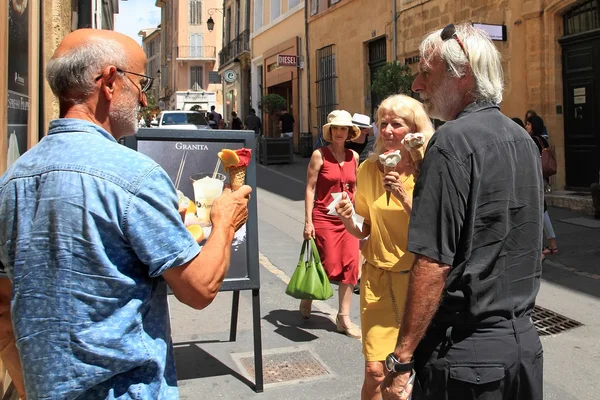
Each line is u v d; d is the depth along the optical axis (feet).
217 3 191.11
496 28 35.91
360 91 57.00
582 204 30.78
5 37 9.66
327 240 14.93
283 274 21.44
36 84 12.99
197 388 12.10
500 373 6.06
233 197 6.39
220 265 5.71
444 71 6.54
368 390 9.49
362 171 10.11
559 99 33.86
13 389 10.20
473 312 6.10
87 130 5.41
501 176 6.11
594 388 12.57
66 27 17.54
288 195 41.88
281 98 69.62
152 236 5.12
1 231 5.26
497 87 6.50
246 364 13.37
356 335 15.10
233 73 96.73
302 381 12.50
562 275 20.89
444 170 6.05
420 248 6.07
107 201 5.05
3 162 9.52
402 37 48.73
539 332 15.79
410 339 6.15
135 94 5.84
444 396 6.22
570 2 32.09
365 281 9.82
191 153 11.71
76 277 4.99
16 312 5.07
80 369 4.99
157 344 5.39
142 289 5.28
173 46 200.64
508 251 6.20
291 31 74.64
